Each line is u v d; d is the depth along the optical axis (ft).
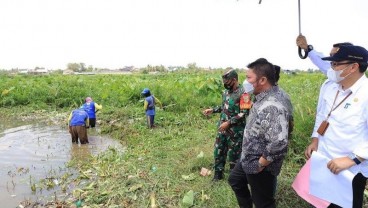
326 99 10.59
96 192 17.92
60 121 42.75
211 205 15.37
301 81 59.36
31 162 24.50
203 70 137.80
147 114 33.58
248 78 10.93
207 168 19.76
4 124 41.47
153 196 16.35
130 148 27.07
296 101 23.77
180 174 19.34
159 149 25.23
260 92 10.99
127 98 48.06
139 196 16.94
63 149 28.25
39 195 18.47
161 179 18.72
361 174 9.77
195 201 15.85
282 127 10.27
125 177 19.63
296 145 19.16
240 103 16.10
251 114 11.16
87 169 22.39
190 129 31.89
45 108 51.52
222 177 17.66
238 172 12.23
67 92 55.26
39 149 28.32
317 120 11.14
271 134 10.24
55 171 22.35
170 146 25.98
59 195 18.37
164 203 15.99
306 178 10.98
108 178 19.94
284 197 14.93
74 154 26.55
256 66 10.77
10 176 21.45
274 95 10.71
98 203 16.78
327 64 11.91
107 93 50.93
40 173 21.99
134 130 33.32
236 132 16.38
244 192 12.60
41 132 36.01
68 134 34.83
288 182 15.96
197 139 26.91
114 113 41.47
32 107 51.85
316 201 10.50
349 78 9.70
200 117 36.29
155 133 31.35
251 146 10.93
